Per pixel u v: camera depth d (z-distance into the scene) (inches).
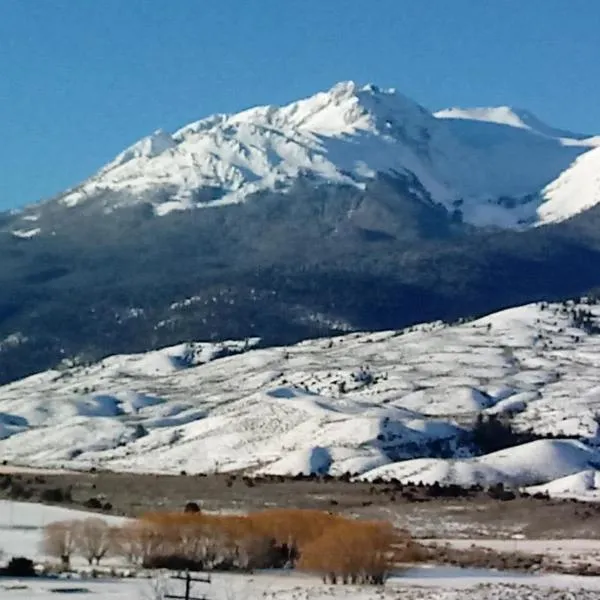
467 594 5629.9
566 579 6373.0
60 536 6392.7
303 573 6254.9
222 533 6496.1
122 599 4997.5
